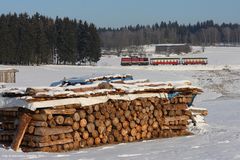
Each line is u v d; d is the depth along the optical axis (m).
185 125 16.50
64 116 13.42
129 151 12.91
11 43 98.56
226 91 53.66
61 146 13.23
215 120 22.11
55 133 13.05
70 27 110.06
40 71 69.94
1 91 14.16
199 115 18.56
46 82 52.03
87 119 13.86
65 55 108.88
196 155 11.81
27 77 59.47
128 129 15.00
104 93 14.26
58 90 13.42
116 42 198.50
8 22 101.44
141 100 15.31
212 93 50.44
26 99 12.77
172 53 150.38
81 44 111.81
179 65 81.94
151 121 15.63
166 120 15.98
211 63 97.12
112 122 14.56
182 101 16.44
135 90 14.99
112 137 14.59
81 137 13.79
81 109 13.74
